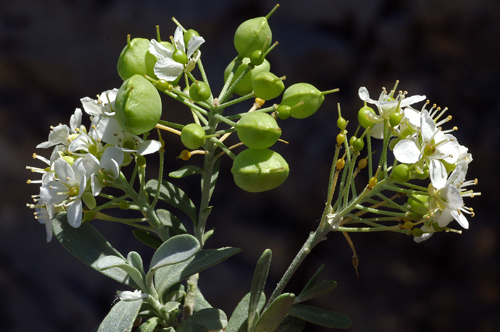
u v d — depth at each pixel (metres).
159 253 0.22
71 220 0.22
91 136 0.22
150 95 0.22
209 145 0.23
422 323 0.44
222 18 0.45
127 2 0.46
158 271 0.23
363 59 0.45
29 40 0.46
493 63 0.45
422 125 0.22
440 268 0.44
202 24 0.45
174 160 0.45
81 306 0.46
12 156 0.46
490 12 0.44
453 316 0.44
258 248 0.45
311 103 0.23
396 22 0.45
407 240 0.45
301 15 0.46
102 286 0.47
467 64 0.45
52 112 0.47
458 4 0.44
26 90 0.47
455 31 0.45
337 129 0.45
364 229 0.22
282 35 0.46
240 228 0.45
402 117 0.22
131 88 0.21
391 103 0.22
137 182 0.44
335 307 0.45
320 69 0.45
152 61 0.22
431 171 0.22
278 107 0.22
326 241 0.46
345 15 0.45
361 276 0.45
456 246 0.44
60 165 0.22
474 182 0.23
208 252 0.23
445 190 0.22
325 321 0.23
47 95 0.47
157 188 0.23
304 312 0.23
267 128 0.21
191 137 0.22
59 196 0.22
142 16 0.45
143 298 0.22
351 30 0.46
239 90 0.23
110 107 0.22
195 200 0.46
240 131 0.22
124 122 0.22
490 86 0.45
